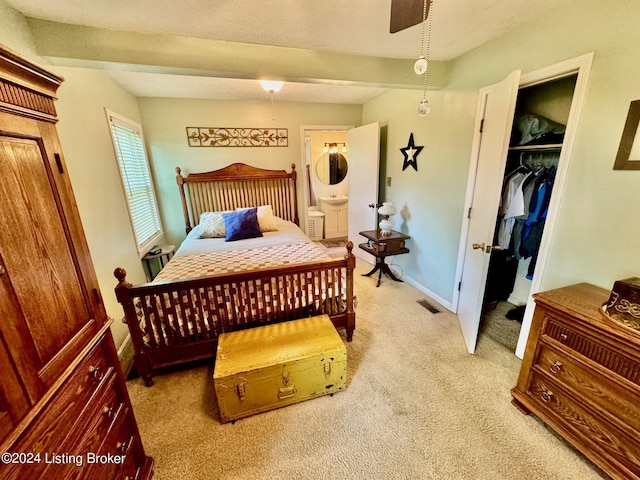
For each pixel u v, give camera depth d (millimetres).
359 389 1773
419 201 3092
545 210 2104
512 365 1967
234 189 4051
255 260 2512
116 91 2807
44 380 751
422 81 2410
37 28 1589
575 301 1368
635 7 1256
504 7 1552
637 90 1285
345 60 2180
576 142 1545
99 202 2223
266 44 1938
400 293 3164
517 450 1371
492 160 1924
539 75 1700
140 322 1838
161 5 1431
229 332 1877
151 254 3207
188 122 3682
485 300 2742
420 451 1377
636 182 1323
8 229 691
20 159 738
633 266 1373
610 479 1221
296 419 1570
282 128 4078
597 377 1231
